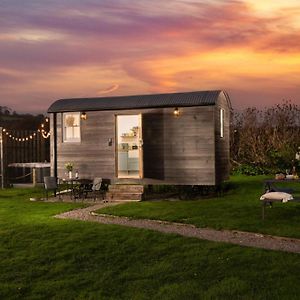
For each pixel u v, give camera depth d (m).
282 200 10.76
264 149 24.59
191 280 7.06
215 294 6.44
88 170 17.83
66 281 7.18
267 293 6.39
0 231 10.48
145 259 8.22
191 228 10.63
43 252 8.74
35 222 11.55
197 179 16.28
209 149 16.12
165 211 12.73
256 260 7.83
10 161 21.95
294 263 7.58
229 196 15.98
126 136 19.48
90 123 17.80
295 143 23.88
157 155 16.83
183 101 16.38
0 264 8.08
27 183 21.58
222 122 17.41
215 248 8.67
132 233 10.07
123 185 16.48
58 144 18.28
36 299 6.52
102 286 6.97
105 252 8.68
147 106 16.73
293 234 9.48
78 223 11.34
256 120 25.80
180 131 16.50
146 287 6.87
